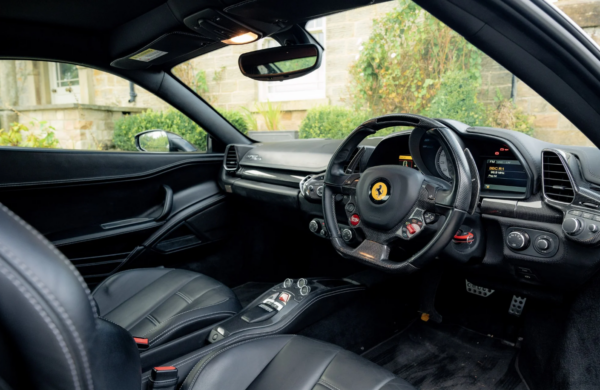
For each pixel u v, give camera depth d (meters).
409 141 1.64
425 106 4.48
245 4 1.43
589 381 1.45
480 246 1.65
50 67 5.54
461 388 1.83
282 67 2.02
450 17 0.96
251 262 2.85
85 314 0.56
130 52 2.02
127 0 1.66
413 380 1.89
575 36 0.87
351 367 1.09
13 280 0.49
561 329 1.67
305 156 2.18
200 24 1.62
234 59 5.51
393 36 4.60
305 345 1.20
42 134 4.52
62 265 0.55
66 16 1.82
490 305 2.18
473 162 1.30
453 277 2.22
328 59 5.09
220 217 2.65
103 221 2.29
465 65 4.09
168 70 2.39
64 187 2.13
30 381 0.56
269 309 1.60
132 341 0.75
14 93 5.59
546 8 0.85
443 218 1.40
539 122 3.06
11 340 0.52
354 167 1.87
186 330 1.49
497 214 1.56
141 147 2.55
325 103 5.04
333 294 1.77
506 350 2.09
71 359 0.54
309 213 2.14
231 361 1.12
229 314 1.60
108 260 2.23
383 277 2.00
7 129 4.94
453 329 2.26
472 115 3.81
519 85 3.24
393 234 1.43
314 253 2.85
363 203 1.49
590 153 1.39
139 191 2.42
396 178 1.41
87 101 5.25
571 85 0.95
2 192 1.95
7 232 0.51
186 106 2.54
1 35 1.81
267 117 5.18
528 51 0.94
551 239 1.44
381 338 2.12
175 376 1.04
